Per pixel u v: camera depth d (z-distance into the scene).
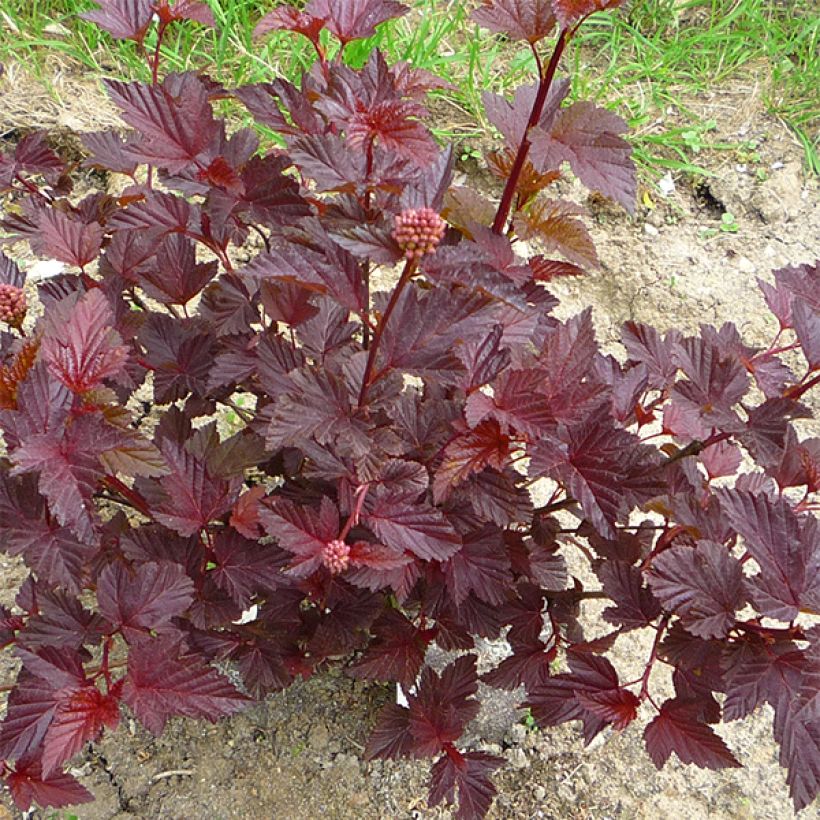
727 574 0.72
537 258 0.78
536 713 0.79
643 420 0.83
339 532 0.74
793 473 0.77
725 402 0.75
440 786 0.81
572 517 1.10
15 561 1.00
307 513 0.71
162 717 0.71
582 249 0.76
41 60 1.34
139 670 0.71
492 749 0.96
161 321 0.86
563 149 0.72
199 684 0.72
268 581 0.79
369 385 0.70
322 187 0.73
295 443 0.72
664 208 1.35
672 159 1.41
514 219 0.77
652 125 1.42
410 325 0.69
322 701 0.96
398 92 0.84
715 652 0.75
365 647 0.96
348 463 0.73
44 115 1.27
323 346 0.79
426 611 0.81
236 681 0.93
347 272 0.67
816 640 0.69
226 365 0.83
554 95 0.77
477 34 1.38
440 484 0.71
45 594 0.74
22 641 0.73
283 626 0.85
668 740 0.75
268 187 0.78
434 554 0.71
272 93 0.82
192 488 0.77
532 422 0.70
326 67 0.81
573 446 0.73
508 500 0.75
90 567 0.80
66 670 0.72
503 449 0.72
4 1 1.35
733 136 1.43
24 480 0.73
